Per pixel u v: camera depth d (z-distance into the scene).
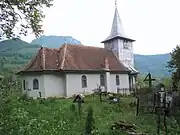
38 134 14.65
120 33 53.16
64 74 40.00
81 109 23.34
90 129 16.30
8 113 13.45
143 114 24.86
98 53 48.03
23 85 40.00
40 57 40.38
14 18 13.05
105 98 32.62
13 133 12.26
